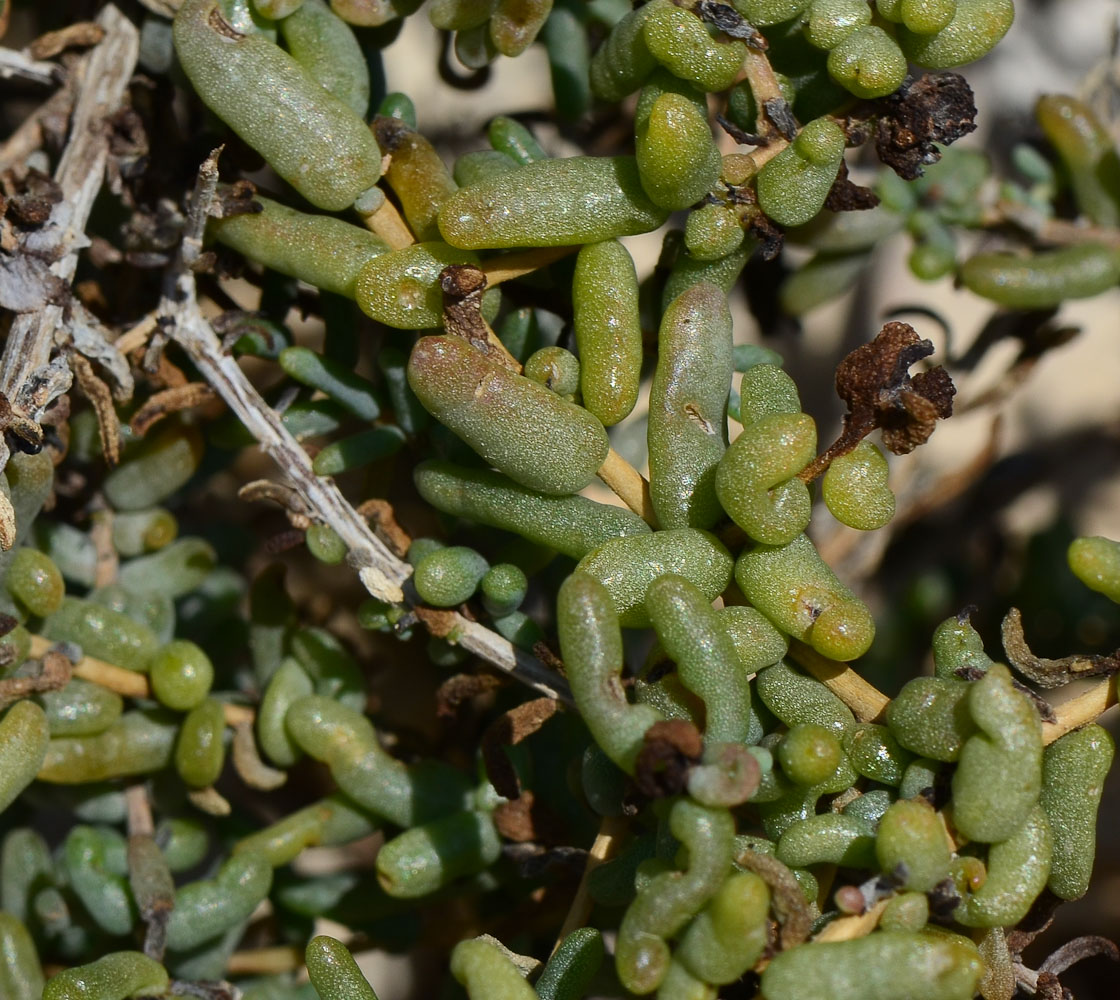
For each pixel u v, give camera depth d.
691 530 0.17
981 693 0.16
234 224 0.18
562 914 0.19
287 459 0.18
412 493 0.20
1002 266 0.21
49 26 0.20
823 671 0.17
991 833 0.16
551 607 0.19
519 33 0.18
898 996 0.16
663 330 0.17
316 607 0.21
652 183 0.17
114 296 0.19
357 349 0.19
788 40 0.18
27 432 0.17
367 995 0.17
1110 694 0.17
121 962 0.18
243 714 0.19
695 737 0.16
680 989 0.16
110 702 0.18
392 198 0.18
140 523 0.19
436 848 0.18
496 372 0.17
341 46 0.18
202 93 0.17
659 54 0.17
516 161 0.18
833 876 0.17
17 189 0.18
